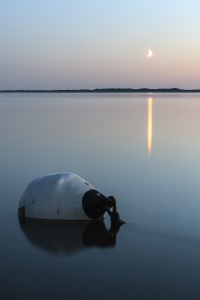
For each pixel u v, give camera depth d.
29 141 15.82
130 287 4.05
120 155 12.52
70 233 5.68
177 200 7.48
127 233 5.71
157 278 4.26
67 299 3.81
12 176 9.48
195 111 37.03
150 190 8.23
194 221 6.25
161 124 23.25
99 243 5.28
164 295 3.90
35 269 4.46
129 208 6.96
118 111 37.22
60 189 6.35
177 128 20.89
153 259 4.76
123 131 19.48
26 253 4.93
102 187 8.47
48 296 3.86
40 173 9.82
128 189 8.31
